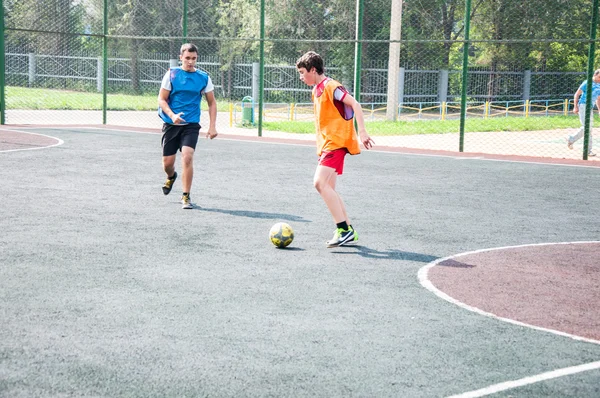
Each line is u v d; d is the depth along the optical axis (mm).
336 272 6598
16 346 4562
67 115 28438
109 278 6195
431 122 31531
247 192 11086
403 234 8359
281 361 4414
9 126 21141
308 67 7625
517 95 41906
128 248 7316
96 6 41000
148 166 13570
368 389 4035
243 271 6551
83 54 41312
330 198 7539
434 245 7820
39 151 15297
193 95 9844
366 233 8375
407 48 40750
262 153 16547
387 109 31000
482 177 13570
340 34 38906
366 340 4820
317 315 5332
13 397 3830
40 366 4254
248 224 8711
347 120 7605
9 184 11078
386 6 39031
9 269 6383
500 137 25234
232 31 40594
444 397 3949
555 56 41281
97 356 4430
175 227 8422
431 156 17109
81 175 12219
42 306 5383
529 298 5891
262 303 5590
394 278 6430
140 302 5539
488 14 39906
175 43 41812
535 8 37406
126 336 4789
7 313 5199
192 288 5957
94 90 41156
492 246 7840
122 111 32031
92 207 9492
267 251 7371
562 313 5512
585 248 7816
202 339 4762
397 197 11008
